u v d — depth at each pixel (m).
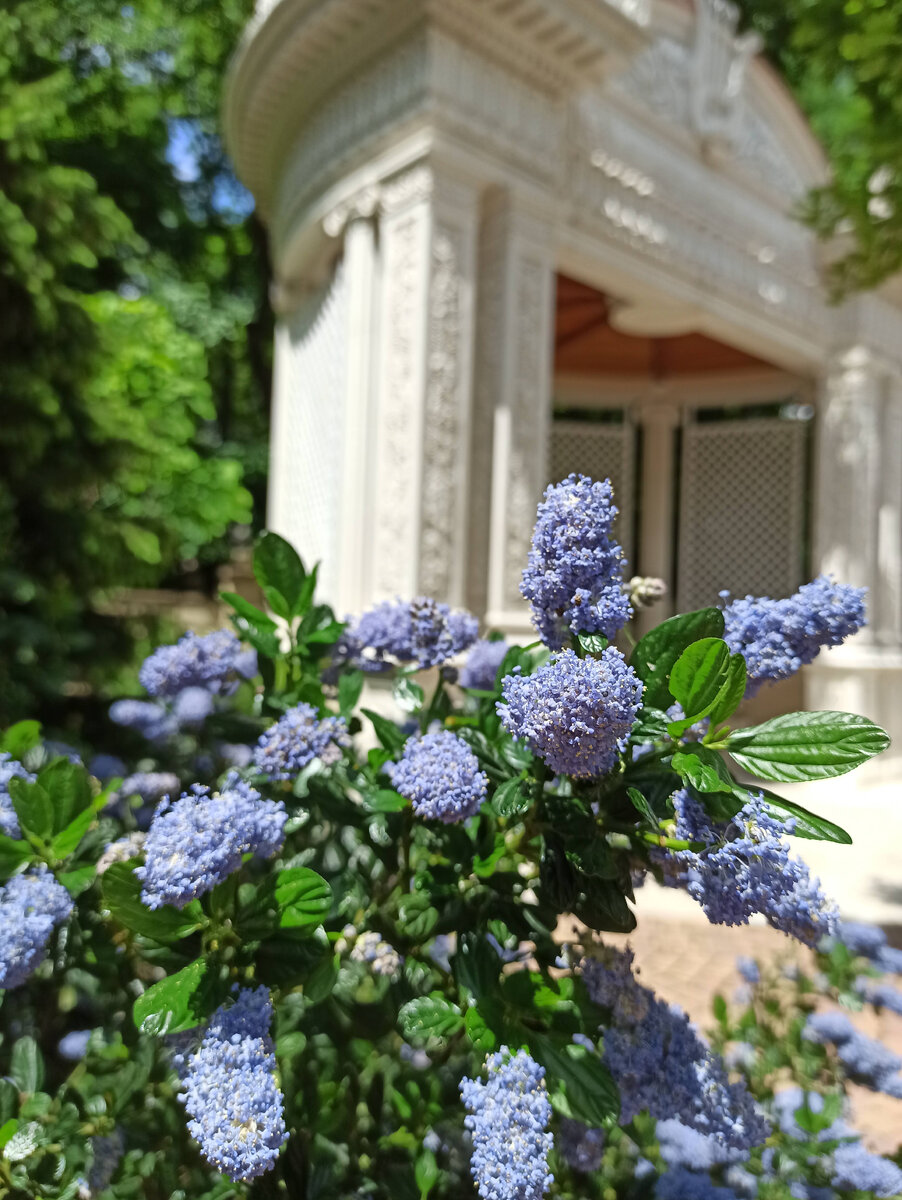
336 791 1.37
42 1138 1.20
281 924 1.05
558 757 0.94
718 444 10.25
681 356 10.05
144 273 14.23
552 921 1.22
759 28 7.83
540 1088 0.97
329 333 6.58
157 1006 0.98
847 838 0.91
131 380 10.83
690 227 6.93
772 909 0.91
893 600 9.02
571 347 10.01
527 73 5.43
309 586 1.54
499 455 5.33
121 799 1.87
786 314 8.00
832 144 8.57
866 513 8.58
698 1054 1.16
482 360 5.46
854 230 5.61
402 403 5.18
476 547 5.42
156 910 1.04
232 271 17.36
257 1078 0.90
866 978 1.92
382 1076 1.44
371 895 1.41
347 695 1.51
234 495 13.09
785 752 0.96
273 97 6.38
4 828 1.28
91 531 6.36
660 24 6.61
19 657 6.03
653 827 0.96
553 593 1.07
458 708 1.60
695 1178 1.48
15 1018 1.65
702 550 10.30
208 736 2.00
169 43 13.26
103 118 13.45
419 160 5.09
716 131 6.92
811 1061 1.76
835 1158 1.51
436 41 5.01
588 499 1.06
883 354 8.82
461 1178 1.40
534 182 5.50
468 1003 1.13
